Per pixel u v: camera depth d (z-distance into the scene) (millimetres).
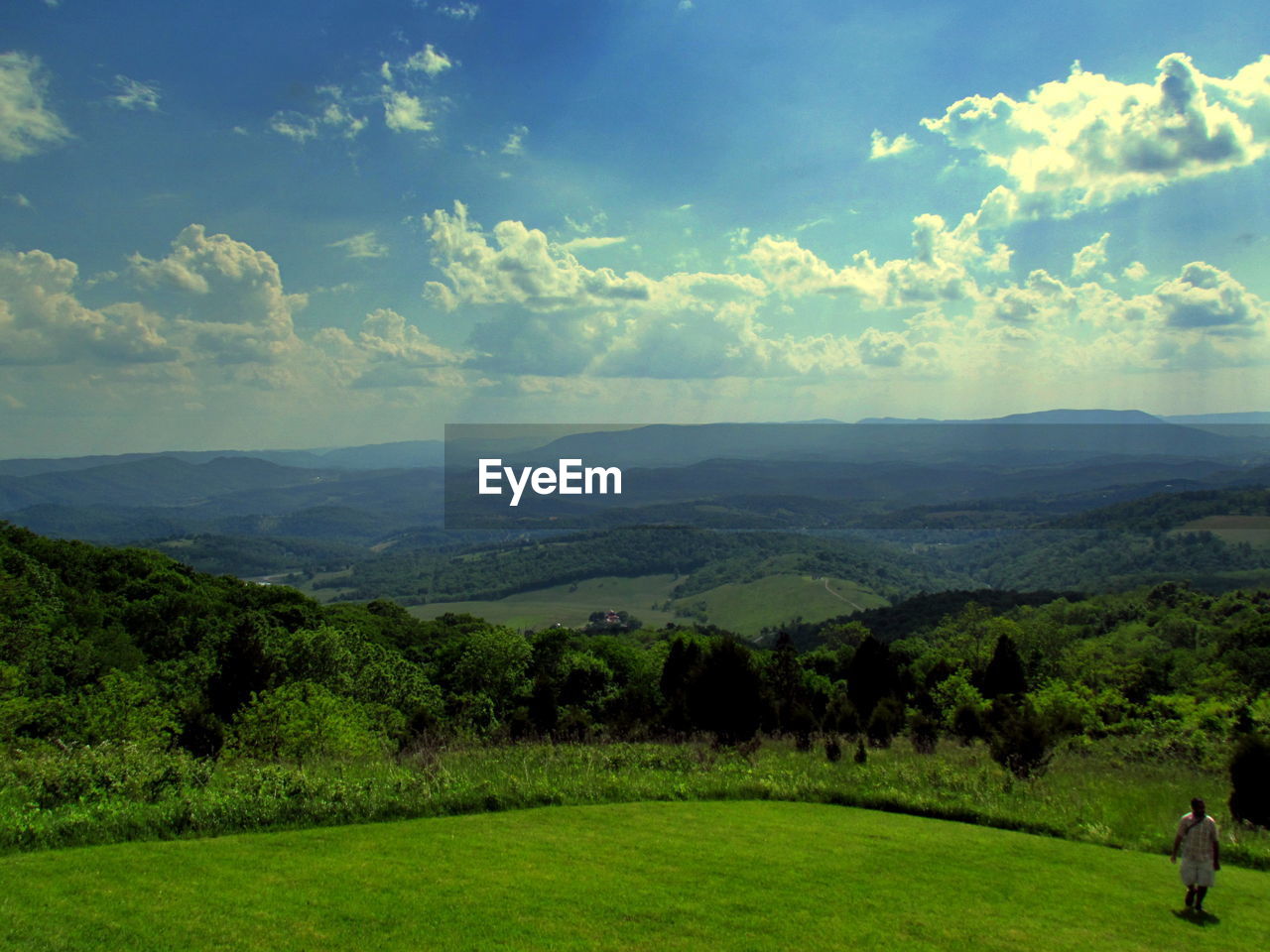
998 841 14758
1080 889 11891
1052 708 35719
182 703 28062
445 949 8180
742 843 13352
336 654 44531
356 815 14078
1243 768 16688
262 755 23250
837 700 37250
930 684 50156
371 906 9305
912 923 9789
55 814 12516
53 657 40375
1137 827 16375
